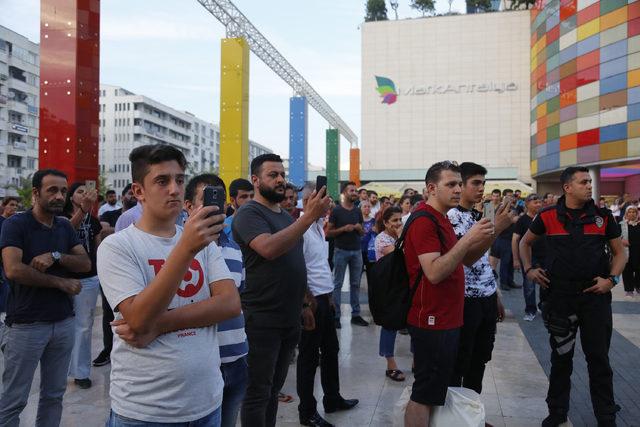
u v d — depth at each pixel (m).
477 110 46.44
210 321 1.96
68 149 5.96
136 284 1.85
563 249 3.99
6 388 3.40
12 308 3.41
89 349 5.11
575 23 31.00
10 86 58.94
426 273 3.00
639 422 4.07
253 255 3.24
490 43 46.19
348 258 7.58
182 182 2.02
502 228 3.32
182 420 1.88
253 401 3.20
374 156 48.19
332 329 4.34
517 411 4.39
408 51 47.62
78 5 5.99
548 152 34.12
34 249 3.48
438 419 3.17
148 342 1.78
